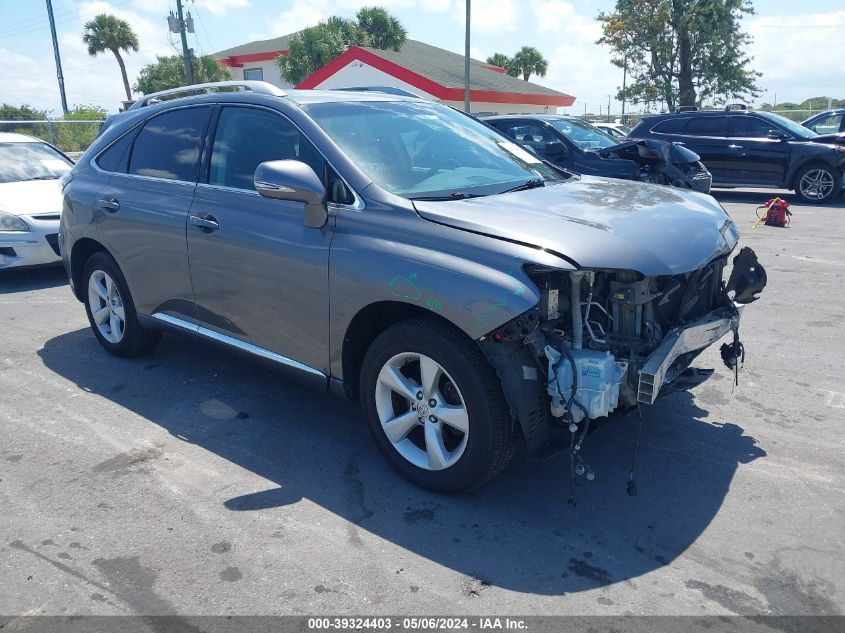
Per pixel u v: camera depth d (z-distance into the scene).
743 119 14.45
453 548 3.00
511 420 3.12
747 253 3.68
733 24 34.56
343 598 2.70
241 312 4.00
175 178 4.41
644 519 3.20
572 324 3.11
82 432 4.10
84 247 5.25
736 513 3.23
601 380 2.97
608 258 2.93
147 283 4.62
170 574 2.84
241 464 3.73
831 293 6.88
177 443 3.96
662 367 3.02
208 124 4.29
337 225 3.47
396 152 3.82
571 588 2.74
